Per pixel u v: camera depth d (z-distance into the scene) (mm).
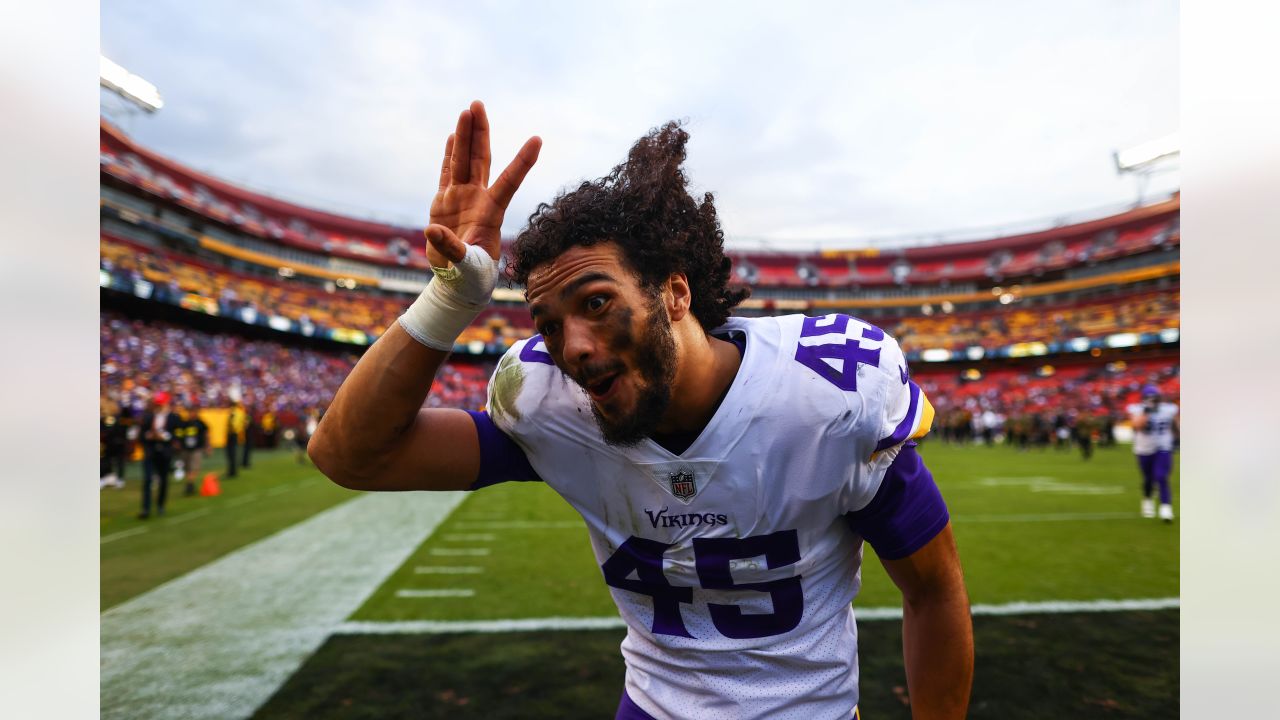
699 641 1178
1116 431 24219
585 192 1008
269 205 36875
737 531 1090
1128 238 37562
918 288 42781
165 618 3604
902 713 2516
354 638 3277
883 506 1114
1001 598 3941
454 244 951
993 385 34094
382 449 1102
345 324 34219
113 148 29000
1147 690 2699
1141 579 4383
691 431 1086
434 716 2480
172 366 22781
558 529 6445
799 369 1049
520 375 1153
